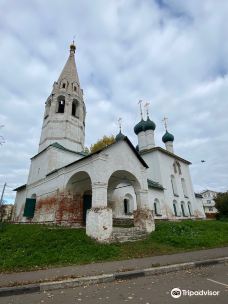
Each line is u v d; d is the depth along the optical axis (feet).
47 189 63.77
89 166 49.08
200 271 24.44
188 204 111.96
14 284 19.89
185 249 38.58
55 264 28.53
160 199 89.04
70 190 56.70
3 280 21.53
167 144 129.59
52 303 16.06
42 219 61.31
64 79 93.04
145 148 118.01
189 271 24.66
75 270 24.94
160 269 24.38
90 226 41.45
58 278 21.40
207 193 258.16
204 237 48.03
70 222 54.13
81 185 60.08
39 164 76.59
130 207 76.13
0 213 105.70
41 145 82.33
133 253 34.76
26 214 67.00
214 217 129.18
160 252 35.94
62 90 89.15
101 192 44.55
